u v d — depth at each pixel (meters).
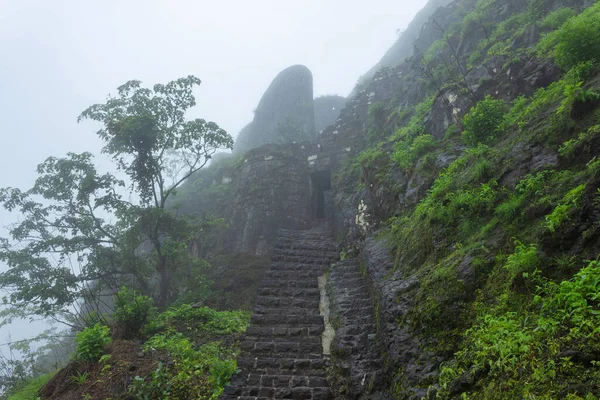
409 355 5.05
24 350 13.45
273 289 9.55
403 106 16.69
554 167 5.16
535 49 9.91
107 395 6.38
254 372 6.89
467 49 14.97
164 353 7.55
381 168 11.48
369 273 8.40
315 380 6.60
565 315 3.33
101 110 13.44
